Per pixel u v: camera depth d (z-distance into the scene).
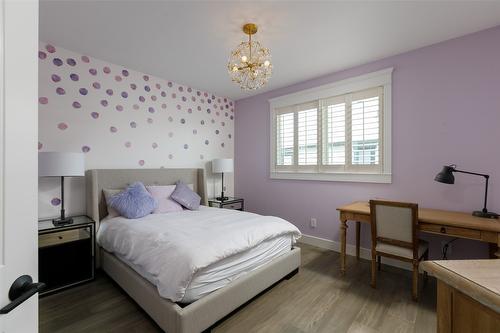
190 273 1.43
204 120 4.00
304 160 3.50
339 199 3.16
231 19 2.05
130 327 1.66
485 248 2.24
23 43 0.66
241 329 1.66
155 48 2.56
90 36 2.33
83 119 2.71
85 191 2.74
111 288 2.19
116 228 2.30
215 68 3.08
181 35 2.30
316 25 2.13
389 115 2.72
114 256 2.27
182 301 1.49
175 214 2.71
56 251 2.24
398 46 2.50
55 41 2.42
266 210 3.98
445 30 2.21
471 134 2.26
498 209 2.14
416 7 1.88
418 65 2.54
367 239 2.94
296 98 3.54
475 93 2.24
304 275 2.47
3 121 0.62
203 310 1.51
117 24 2.12
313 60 2.81
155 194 2.96
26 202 0.67
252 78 2.32
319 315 1.81
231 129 4.46
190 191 3.22
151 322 1.72
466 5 1.86
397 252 2.08
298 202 3.59
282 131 3.77
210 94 4.10
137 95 3.18
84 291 2.13
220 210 3.01
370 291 2.16
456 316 0.78
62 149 2.57
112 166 2.95
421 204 2.54
